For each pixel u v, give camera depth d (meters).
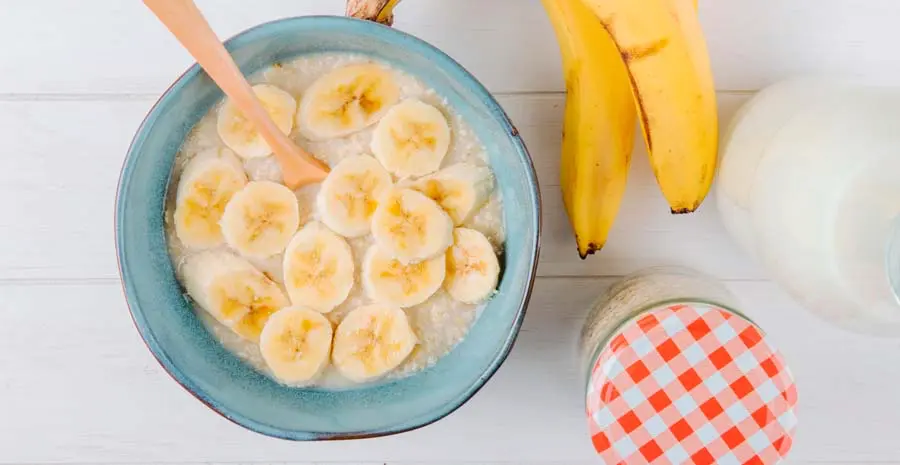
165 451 0.49
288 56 0.44
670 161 0.42
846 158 0.39
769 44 0.48
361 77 0.44
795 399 0.42
